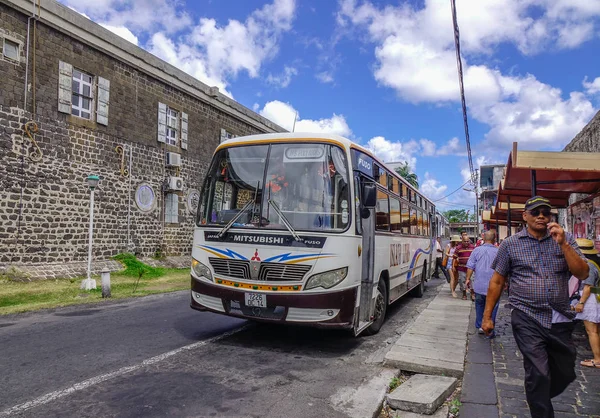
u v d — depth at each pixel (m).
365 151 7.57
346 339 7.37
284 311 6.06
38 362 5.66
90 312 9.34
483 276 7.98
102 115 15.68
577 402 4.71
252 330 7.73
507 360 6.30
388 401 4.70
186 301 11.14
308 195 6.33
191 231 20.17
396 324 8.98
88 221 15.21
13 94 12.98
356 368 5.80
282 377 5.32
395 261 9.40
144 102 17.59
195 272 6.73
